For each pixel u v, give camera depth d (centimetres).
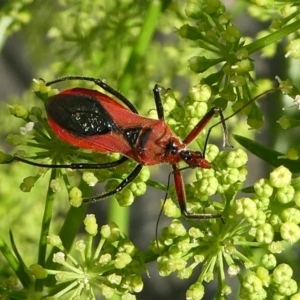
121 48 18
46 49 19
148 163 15
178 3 17
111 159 15
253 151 15
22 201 19
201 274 14
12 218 19
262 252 15
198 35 15
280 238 15
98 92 15
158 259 14
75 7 18
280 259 17
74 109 15
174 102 15
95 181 15
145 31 16
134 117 15
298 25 15
